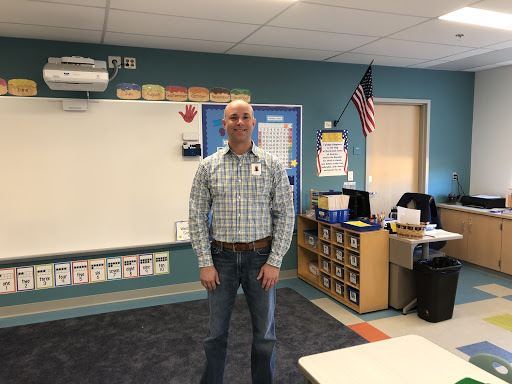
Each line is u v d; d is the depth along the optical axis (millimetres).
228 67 4020
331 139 4535
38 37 3320
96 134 3617
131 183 3766
